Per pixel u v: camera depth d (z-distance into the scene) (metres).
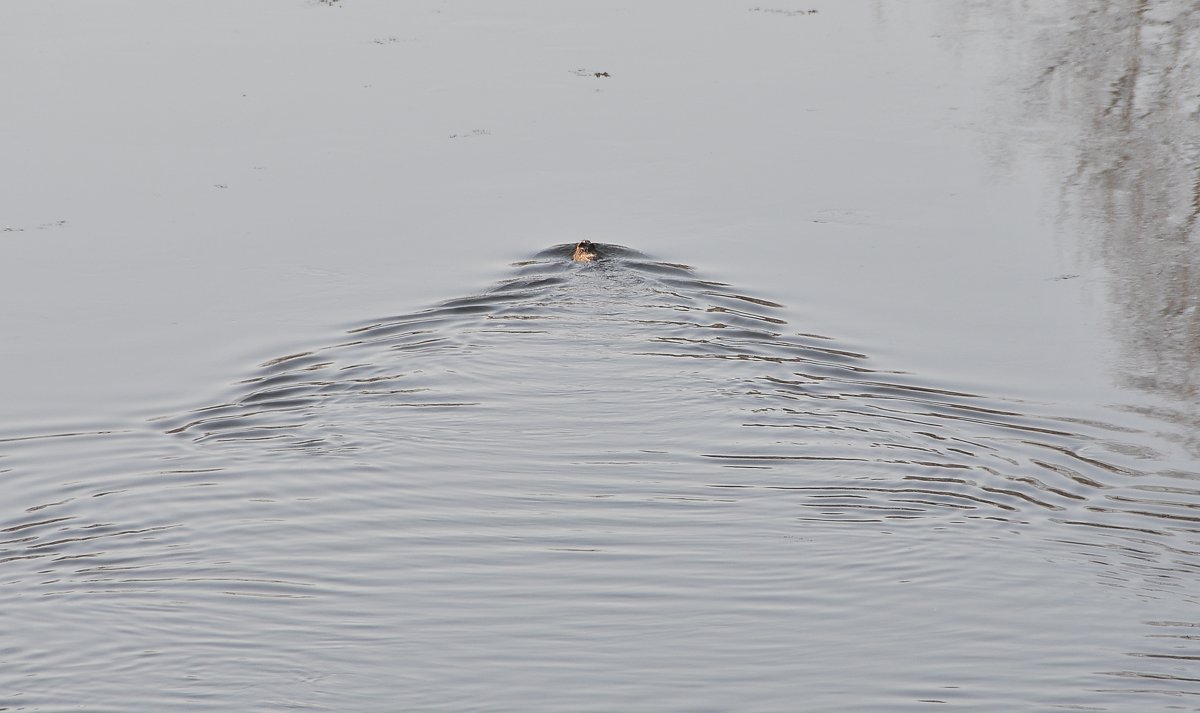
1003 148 81.12
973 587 45.59
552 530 49.25
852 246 70.62
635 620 44.66
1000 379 58.38
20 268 69.19
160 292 66.88
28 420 56.25
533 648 43.44
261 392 58.38
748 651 43.19
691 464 53.06
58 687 41.53
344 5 109.44
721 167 80.00
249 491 51.56
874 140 83.19
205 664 42.56
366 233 72.62
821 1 109.31
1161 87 87.81
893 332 62.41
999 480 51.41
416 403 57.56
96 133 84.75
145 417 56.66
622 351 61.50
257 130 85.38
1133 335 61.47
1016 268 67.88
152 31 102.75
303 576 46.75
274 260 69.94
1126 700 40.34
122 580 46.38
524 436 55.16
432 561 47.44
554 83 92.81
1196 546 47.06
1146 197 74.31
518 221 73.50
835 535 48.50
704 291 66.38
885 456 53.28
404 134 84.75
